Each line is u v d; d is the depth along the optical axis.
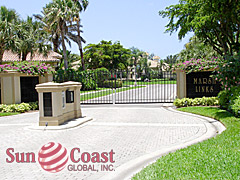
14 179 4.81
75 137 7.89
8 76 14.30
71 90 10.80
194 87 14.85
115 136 7.98
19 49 22.89
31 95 15.56
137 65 61.22
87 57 53.19
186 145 6.71
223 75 11.33
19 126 9.98
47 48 26.44
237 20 13.96
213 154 5.26
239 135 6.72
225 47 15.43
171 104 16.22
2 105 13.93
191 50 28.75
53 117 9.38
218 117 9.89
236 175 4.16
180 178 4.19
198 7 14.05
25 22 23.67
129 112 13.45
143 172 4.67
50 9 28.73
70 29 34.56
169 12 16.30
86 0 30.77
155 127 9.31
